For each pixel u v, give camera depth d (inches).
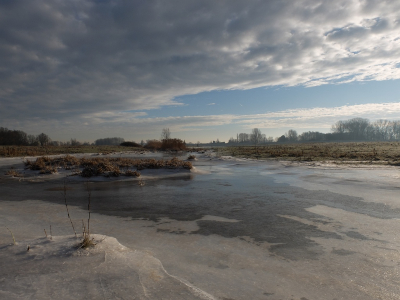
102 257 142.3
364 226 221.0
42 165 623.5
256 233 206.7
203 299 108.1
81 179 493.4
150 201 319.6
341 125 5679.1
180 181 475.5
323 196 336.5
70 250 148.4
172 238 196.1
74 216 256.1
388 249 174.6
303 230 212.7
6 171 620.7
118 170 516.4
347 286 129.1
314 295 120.7
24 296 105.3
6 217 251.0
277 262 156.2
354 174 525.3
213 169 665.6
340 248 176.9
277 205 294.2
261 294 121.0
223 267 149.1
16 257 139.7
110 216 256.2
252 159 973.2
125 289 112.6
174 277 126.6
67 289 111.0
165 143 1998.0
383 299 117.7
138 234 204.5
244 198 331.6
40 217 251.9
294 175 533.6
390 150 1273.4
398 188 379.6
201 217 251.1
